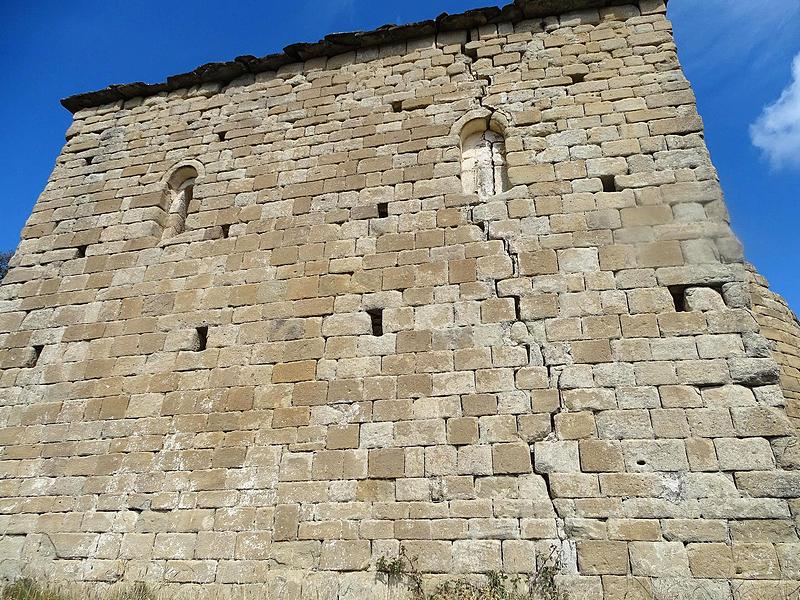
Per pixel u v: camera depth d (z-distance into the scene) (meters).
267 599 8.64
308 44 13.84
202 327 11.41
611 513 8.29
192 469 10.05
